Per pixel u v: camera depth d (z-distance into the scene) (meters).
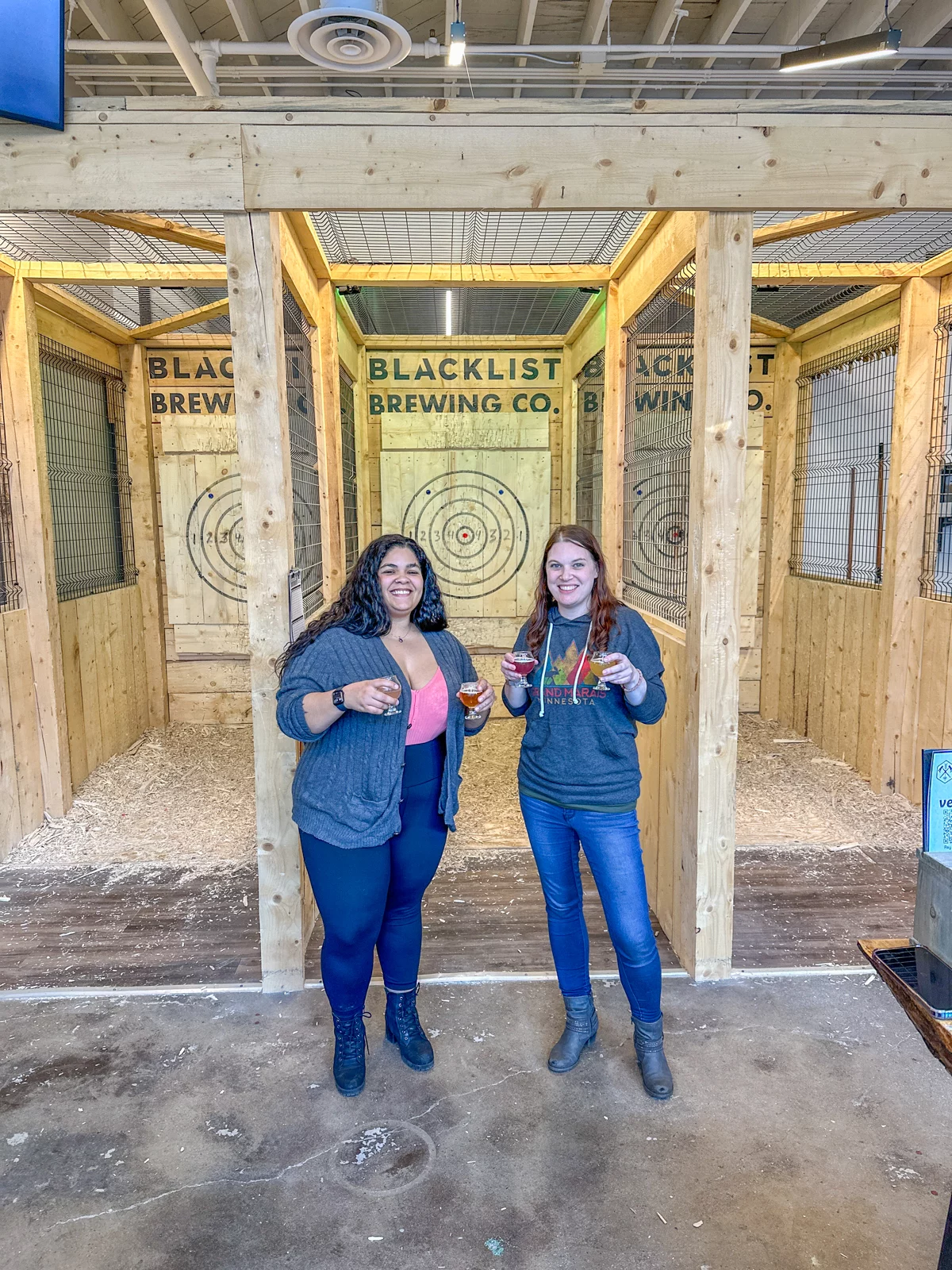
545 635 2.43
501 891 3.81
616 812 2.35
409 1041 2.57
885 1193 2.08
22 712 4.50
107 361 5.99
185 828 4.64
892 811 4.75
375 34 2.85
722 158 2.74
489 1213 2.03
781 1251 1.92
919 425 4.64
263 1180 2.14
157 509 6.46
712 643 2.91
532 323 6.27
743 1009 2.88
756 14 3.82
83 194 2.71
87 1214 2.04
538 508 6.76
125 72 3.85
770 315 5.98
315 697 2.19
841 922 3.49
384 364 6.61
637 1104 2.40
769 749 5.96
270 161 2.71
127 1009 2.91
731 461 2.85
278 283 2.84
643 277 3.80
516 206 2.76
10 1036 2.76
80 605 5.35
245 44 3.64
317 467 4.31
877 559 5.20
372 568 2.35
